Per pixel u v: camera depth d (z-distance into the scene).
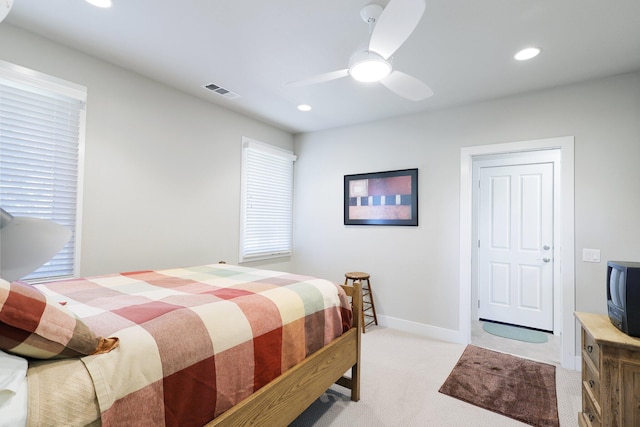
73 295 1.61
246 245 3.80
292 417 1.56
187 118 3.10
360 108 3.44
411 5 1.35
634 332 1.52
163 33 2.11
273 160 4.21
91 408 0.87
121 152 2.59
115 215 2.55
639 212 2.48
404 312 3.59
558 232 3.63
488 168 4.05
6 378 0.76
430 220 3.44
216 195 3.40
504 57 2.33
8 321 0.79
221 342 1.27
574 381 2.44
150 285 1.91
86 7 1.85
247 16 1.92
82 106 2.36
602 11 1.81
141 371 1.00
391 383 2.39
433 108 3.39
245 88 2.98
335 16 1.91
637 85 2.51
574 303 2.68
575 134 2.72
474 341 3.31
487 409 2.06
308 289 1.91
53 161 2.22
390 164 3.73
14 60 2.04
